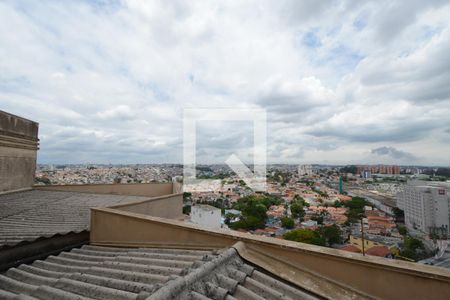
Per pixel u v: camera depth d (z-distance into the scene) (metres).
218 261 2.44
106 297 2.16
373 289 2.15
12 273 3.15
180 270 2.54
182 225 3.43
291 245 2.62
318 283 2.31
